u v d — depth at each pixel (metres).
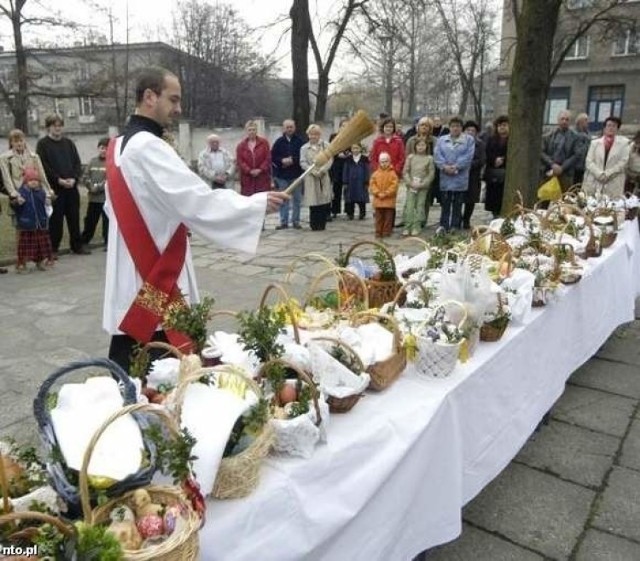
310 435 1.56
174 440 1.26
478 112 26.08
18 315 5.18
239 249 2.23
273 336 1.79
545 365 3.02
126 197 2.21
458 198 8.30
